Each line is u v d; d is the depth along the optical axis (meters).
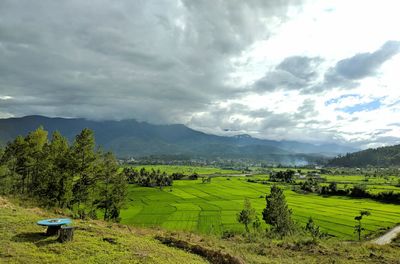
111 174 59.66
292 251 28.98
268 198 84.69
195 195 160.88
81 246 18.80
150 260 17.92
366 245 33.44
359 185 168.50
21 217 24.23
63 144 53.50
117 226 29.64
